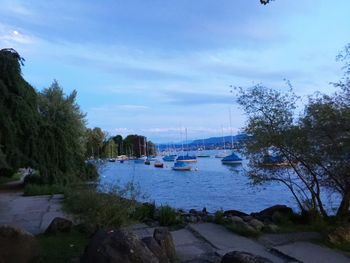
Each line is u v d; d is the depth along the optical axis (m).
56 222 9.78
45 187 22.73
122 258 5.67
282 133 10.51
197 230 10.07
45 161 26.81
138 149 130.50
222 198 25.45
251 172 11.47
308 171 10.57
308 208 10.81
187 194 28.77
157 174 55.16
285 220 10.89
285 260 7.56
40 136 26.81
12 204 17.33
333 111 9.42
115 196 9.73
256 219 10.97
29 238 7.00
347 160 9.38
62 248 8.06
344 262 7.33
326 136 9.49
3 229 6.71
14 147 23.94
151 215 11.52
